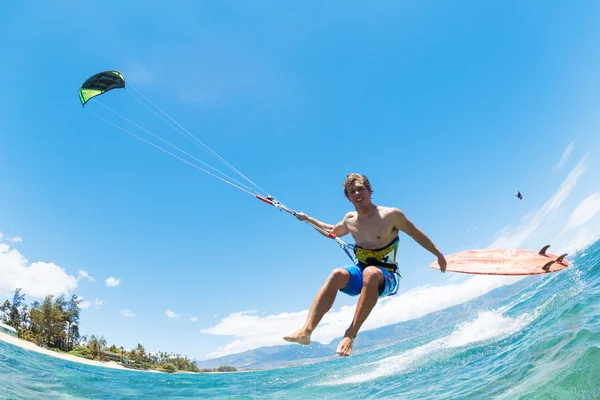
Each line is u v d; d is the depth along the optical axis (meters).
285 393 9.77
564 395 3.28
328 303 3.33
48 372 13.05
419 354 11.88
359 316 3.14
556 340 5.30
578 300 7.78
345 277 3.47
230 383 16.91
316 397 8.30
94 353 62.41
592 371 3.45
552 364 4.32
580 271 14.02
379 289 3.36
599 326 4.84
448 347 10.84
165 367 70.38
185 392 12.07
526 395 3.68
